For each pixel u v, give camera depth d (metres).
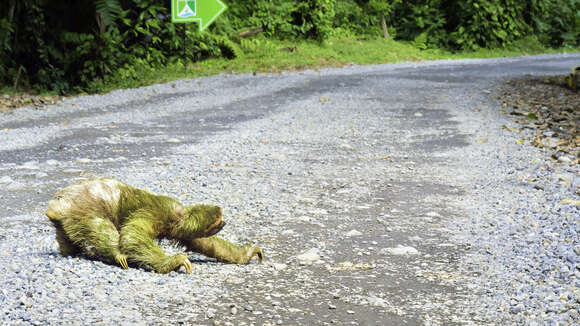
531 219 5.93
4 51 20.09
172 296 3.93
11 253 4.69
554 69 26.34
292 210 6.41
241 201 6.72
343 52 31.12
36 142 10.38
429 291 4.20
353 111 14.35
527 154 9.20
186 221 4.49
